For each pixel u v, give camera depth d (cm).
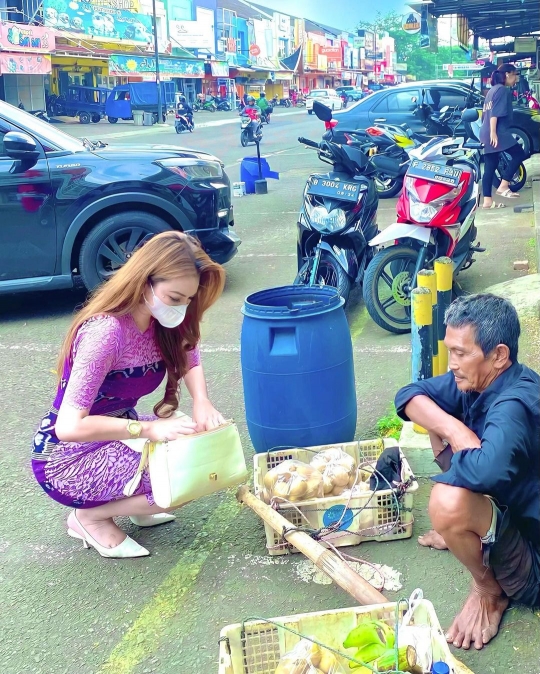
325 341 317
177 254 254
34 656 246
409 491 287
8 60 3055
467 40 1362
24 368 504
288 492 286
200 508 331
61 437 259
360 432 381
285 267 723
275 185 1316
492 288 582
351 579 239
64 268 588
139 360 277
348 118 1275
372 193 550
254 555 293
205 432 266
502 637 237
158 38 4291
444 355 352
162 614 263
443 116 1108
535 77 1561
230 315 590
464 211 510
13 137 550
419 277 337
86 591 277
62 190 572
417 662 197
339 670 208
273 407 322
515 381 231
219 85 5138
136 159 595
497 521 223
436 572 273
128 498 282
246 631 220
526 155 1027
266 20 5166
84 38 3647
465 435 242
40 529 321
